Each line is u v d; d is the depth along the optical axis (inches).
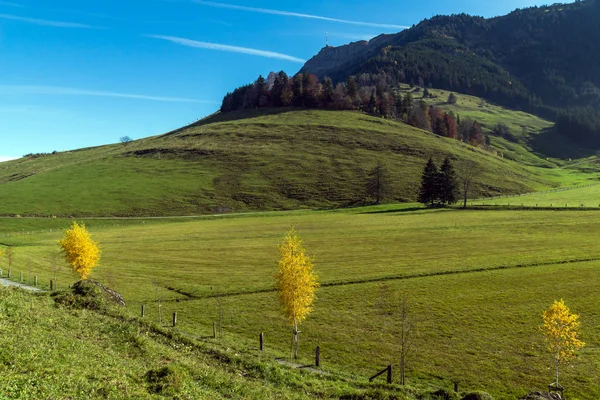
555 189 6520.7
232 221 5012.3
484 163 7539.4
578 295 1936.5
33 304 1130.0
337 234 3801.7
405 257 2800.2
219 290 2204.7
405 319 1748.3
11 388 605.6
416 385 1248.2
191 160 7662.4
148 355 963.3
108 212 5674.2
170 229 4542.3
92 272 2630.4
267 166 7175.2
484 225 3838.6
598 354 1419.8
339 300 2004.2
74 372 722.2
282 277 1542.8
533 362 1384.1
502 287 2082.9
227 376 951.6
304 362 1380.4
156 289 2249.0
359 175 6752.0
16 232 4633.4
